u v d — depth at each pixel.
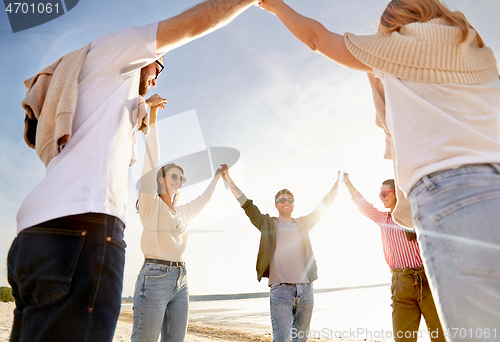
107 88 1.05
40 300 0.76
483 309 0.64
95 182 0.89
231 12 1.15
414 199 0.83
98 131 0.97
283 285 3.12
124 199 1.00
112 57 1.04
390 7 1.06
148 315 2.33
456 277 0.69
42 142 0.99
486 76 0.91
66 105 0.94
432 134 0.82
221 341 6.43
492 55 0.98
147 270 2.41
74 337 0.75
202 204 3.00
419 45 0.90
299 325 3.17
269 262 3.23
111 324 0.81
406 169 0.86
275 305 3.09
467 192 0.72
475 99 0.86
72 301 0.76
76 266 0.79
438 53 0.88
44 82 1.09
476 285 0.65
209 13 1.09
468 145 0.78
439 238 0.73
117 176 0.97
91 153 0.93
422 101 0.86
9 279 0.88
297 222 3.54
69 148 0.93
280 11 1.31
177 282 2.50
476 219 0.69
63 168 0.90
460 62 0.88
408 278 2.83
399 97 0.91
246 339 6.70
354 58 1.10
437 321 2.70
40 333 0.74
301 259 3.26
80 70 1.04
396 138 0.90
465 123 0.81
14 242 0.86
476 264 0.66
